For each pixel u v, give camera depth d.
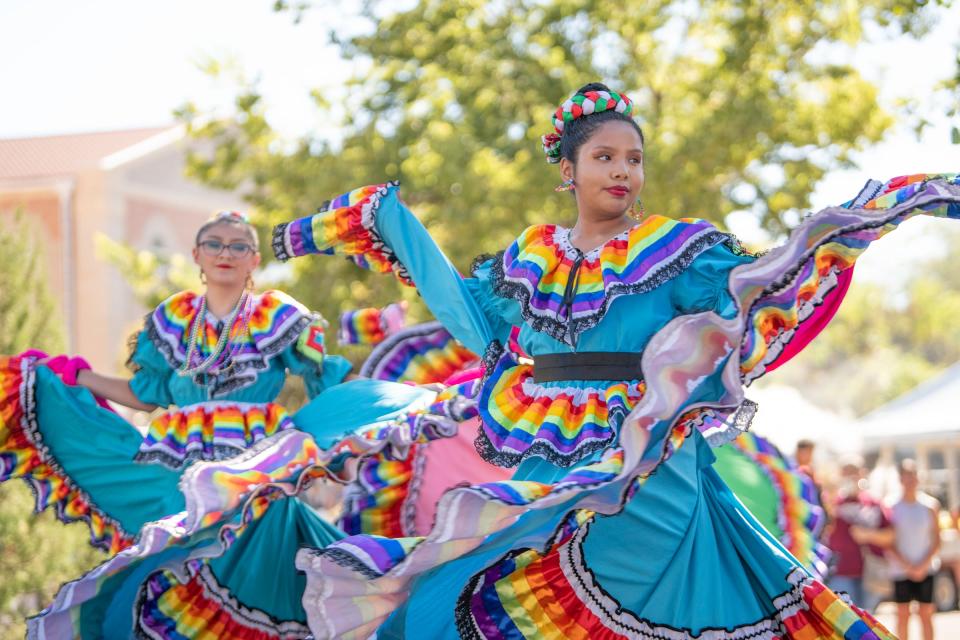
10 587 11.24
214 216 7.66
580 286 5.57
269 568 7.05
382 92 23.31
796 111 21.41
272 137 23.73
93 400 7.67
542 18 22.47
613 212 5.71
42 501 7.59
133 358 7.66
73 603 6.16
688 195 21.48
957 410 28.50
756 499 7.00
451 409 6.49
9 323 11.84
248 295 7.63
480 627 5.37
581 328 5.49
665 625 5.34
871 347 93.06
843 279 5.80
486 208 20.84
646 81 22.58
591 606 5.34
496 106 22.20
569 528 5.24
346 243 6.67
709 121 20.78
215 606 6.88
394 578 5.11
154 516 7.43
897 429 28.67
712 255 5.54
